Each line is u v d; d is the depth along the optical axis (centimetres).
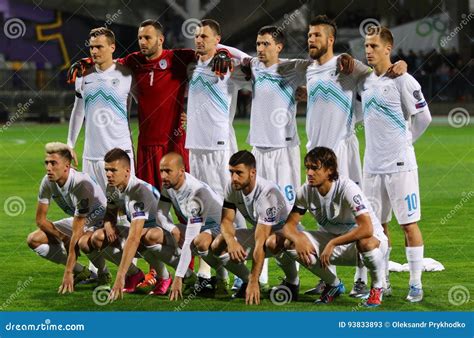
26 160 3009
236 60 1400
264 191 1191
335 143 1315
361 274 1247
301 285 1327
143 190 1240
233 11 4784
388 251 1267
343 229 1193
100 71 1402
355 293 1248
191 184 1232
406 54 4828
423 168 2739
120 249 1282
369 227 1145
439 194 2230
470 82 4734
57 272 1423
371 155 1265
